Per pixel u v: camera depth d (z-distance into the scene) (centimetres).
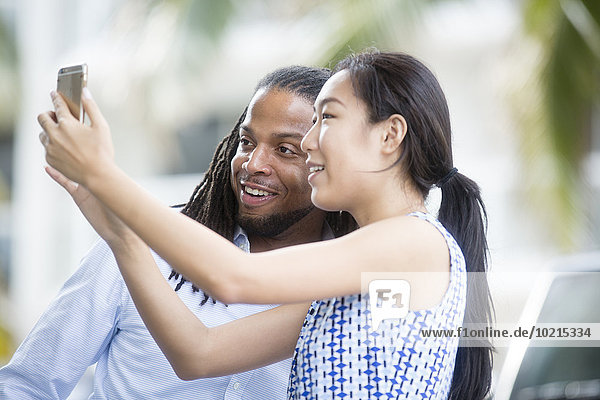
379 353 439
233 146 600
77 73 403
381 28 1453
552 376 845
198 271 404
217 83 2372
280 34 2223
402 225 440
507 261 1675
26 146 2841
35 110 2759
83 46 2570
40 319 579
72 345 570
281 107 565
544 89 1580
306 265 418
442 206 493
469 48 2012
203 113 2453
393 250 433
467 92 2044
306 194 573
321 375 444
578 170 1608
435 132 457
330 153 450
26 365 571
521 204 1662
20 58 2542
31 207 2906
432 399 449
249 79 2342
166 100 1892
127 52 1759
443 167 464
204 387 573
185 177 2555
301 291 418
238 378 573
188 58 1714
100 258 578
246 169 568
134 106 1933
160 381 571
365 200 456
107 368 583
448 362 457
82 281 575
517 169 1639
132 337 574
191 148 2538
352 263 425
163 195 2544
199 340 492
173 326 484
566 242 1631
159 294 479
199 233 406
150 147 2444
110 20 1959
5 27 2495
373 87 448
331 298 448
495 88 1645
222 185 598
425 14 1477
